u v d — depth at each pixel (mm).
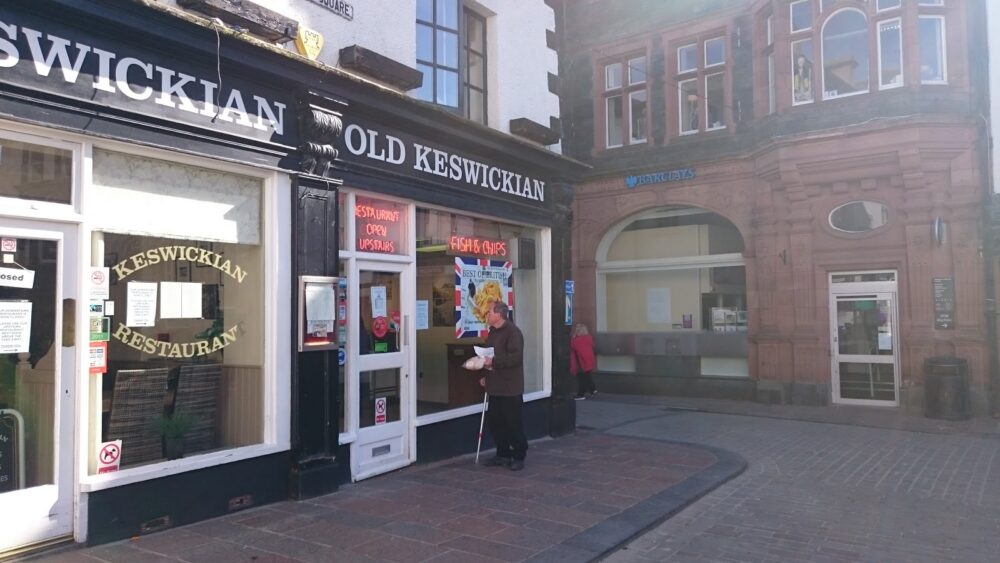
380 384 7152
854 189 12656
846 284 12953
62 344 4676
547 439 9523
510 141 8617
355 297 6766
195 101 5336
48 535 4570
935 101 11773
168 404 5461
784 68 13125
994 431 10422
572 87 16531
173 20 5012
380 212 7172
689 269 15266
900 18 12125
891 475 7645
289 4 6191
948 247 11875
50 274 4664
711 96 14891
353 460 6691
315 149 6145
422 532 5262
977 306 11688
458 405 8312
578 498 6309
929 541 5418
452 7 8594
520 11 9555
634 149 15602
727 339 14398
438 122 7551
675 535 5523
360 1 6938
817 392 12992
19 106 4367
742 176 14211
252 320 6031
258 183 6047
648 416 12141
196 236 5551
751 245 14062
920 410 11977
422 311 7750
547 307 9781
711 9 14656
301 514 5637
